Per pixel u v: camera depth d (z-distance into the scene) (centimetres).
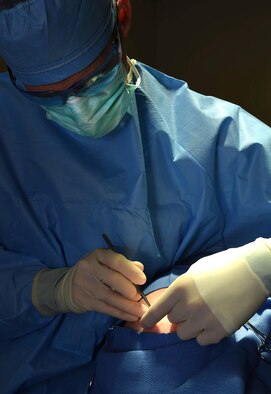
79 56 90
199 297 93
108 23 94
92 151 113
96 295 104
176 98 123
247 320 93
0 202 115
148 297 106
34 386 110
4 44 90
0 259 115
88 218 111
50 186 114
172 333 93
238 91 258
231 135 119
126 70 109
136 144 111
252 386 84
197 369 87
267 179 116
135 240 109
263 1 240
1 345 115
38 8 84
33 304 111
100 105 100
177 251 117
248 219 119
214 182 117
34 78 93
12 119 117
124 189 110
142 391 85
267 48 246
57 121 109
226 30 251
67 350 112
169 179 115
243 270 95
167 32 261
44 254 116
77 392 108
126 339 96
